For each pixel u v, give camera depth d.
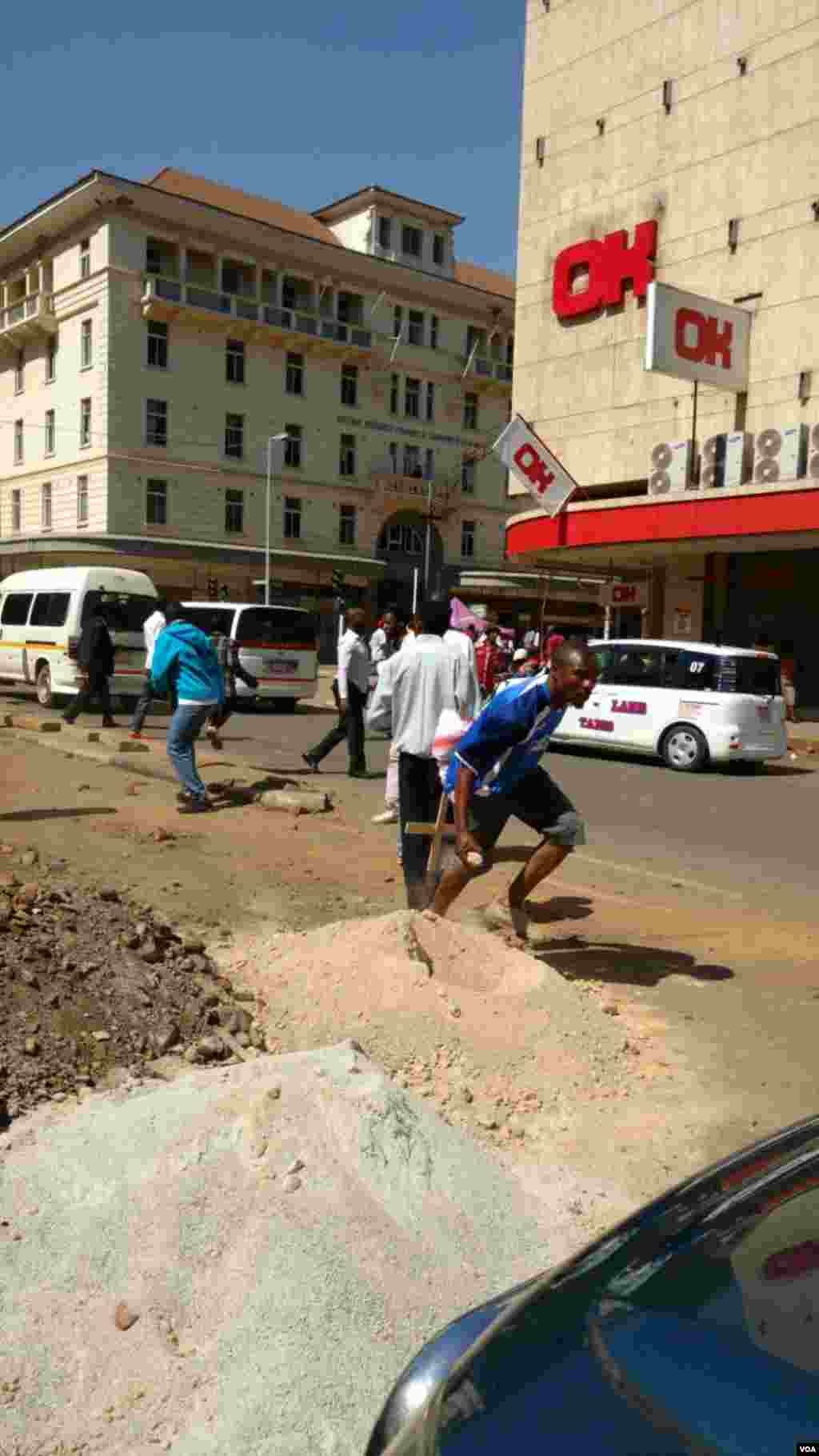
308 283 48.53
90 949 4.25
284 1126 2.86
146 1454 2.14
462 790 5.02
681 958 5.65
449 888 5.25
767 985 5.24
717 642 25.59
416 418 53.09
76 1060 3.60
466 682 7.59
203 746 14.67
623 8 25.50
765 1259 1.43
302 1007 4.27
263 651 21.00
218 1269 2.53
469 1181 2.97
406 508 53.22
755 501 20.58
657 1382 1.22
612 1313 1.37
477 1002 4.21
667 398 24.80
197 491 45.56
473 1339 1.64
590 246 26.20
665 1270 1.45
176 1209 2.67
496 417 56.47
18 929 4.19
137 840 7.93
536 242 27.88
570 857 8.43
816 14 21.81
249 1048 4.01
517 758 5.02
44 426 46.62
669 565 26.64
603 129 26.08
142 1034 3.84
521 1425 1.21
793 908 7.01
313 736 17.05
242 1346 2.35
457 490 54.66
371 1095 3.02
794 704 22.75
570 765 14.89
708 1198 1.65
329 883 6.80
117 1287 2.51
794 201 22.28
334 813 9.56
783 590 24.50
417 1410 1.54
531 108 27.88
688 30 24.17
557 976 4.47
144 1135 2.96
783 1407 1.16
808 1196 1.56
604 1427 1.17
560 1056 4.04
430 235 52.53
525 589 54.16
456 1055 3.98
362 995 4.22
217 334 45.62
